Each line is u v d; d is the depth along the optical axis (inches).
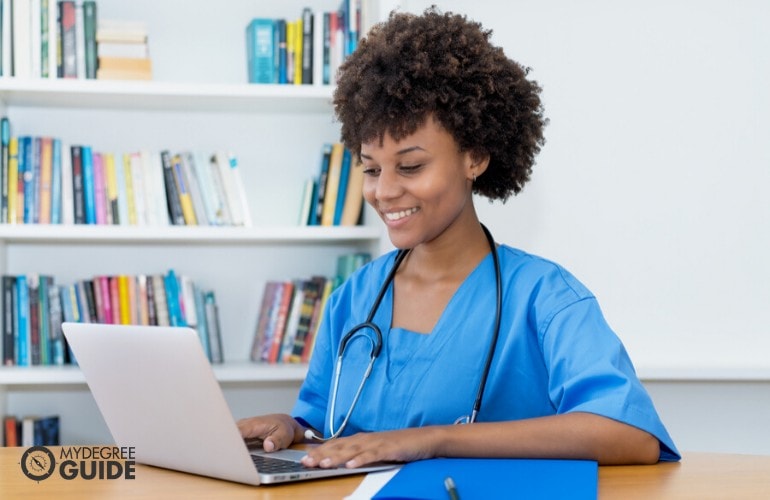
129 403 43.4
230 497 37.2
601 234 104.3
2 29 96.5
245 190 109.9
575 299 49.5
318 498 36.6
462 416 49.6
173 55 108.0
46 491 39.5
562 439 42.6
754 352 104.7
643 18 104.7
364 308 55.6
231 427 38.6
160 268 108.0
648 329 104.4
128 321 101.3
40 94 98.7
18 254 105.3
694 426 104.8
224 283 109.0
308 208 103.9
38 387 104.6
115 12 106.8
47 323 100.2
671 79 104.7
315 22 102.0
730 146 104.8
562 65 104.3
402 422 50.4
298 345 104.2
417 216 50.6
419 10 101.4
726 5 105.0
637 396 44.8
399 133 49.7
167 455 43.2
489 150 53.4
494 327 50.3
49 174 99.0
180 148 108.5
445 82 50.3
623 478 41.0
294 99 101.8
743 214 104.8
